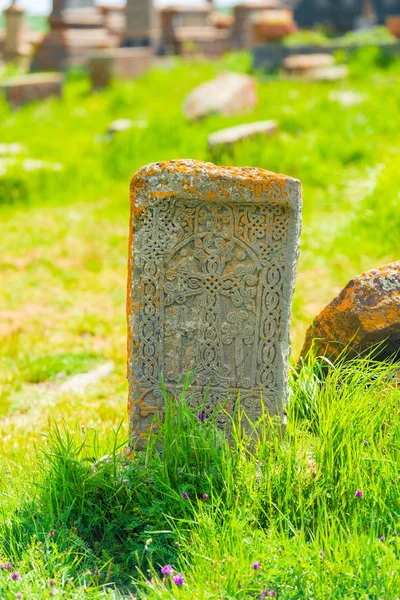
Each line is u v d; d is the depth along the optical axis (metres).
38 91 26.67
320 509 4.21
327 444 4.54
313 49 27.39
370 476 4.46
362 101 18.20
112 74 27.47
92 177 16.58
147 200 4.90
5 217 14.52
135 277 5.00
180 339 5.07
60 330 9.21
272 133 16.19
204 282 5.01
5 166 16.23
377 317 5.27
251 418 5.09
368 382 5.23
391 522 4.17
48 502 4.53
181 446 4.66
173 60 30.97
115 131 19.08
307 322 8.45
